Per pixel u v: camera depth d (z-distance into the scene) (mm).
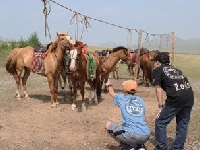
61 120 9031
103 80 13969
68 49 10141
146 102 12195
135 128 5660
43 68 10664
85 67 10047
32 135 7594
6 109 10234
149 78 16203
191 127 8664
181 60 38906
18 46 36312
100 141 7293
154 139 7488
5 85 15750
